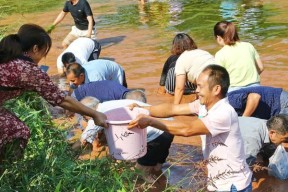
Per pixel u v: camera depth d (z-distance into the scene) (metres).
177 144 6.26
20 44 3.83
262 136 5.27
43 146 4.69
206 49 10.27
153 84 8.49
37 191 4.05
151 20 13.66
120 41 11.59
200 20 13.11
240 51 6.56
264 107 6.08
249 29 11.73
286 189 5.21
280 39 10.68
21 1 18.23
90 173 4.39
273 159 5.38
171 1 16.16
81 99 5.88
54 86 3.96
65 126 6.23
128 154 4.52
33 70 3.82
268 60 9.28
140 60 9.90
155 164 5.48
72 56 7.72
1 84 3.79
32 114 5.20
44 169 4.27
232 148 4.20
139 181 5.36
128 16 14.46
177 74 7.06
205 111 4.32
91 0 17.69
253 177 5.45
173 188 4.40
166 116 4.80
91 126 5.29
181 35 7.37
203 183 4.58
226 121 4.09
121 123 4.39
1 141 3.92
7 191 3.91
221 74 4.09
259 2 14.84
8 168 4.09
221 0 15.60
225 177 4.22
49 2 17.86
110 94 6.25
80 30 11.05
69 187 4.24
